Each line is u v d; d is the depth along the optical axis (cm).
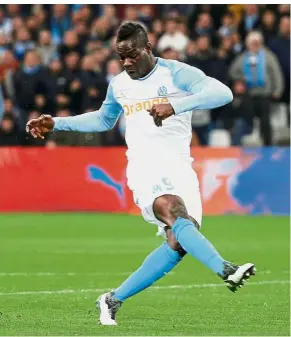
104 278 3616
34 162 6425
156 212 2455
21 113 6631
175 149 2508
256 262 4106
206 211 6303
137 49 2478
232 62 6738
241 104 6619
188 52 6662
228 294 3206
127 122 2550
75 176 6391
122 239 5006
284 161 6297
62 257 4281
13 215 6309
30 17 7438
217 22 7206
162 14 7619
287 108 6862
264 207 6312
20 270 3841
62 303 2983
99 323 2572
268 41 6850
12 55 6844
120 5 7719
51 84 6581
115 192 6362
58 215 6291
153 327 2519
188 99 2395
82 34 7025
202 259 2325
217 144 6656
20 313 2769
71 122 2717
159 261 2508
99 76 6612
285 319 2673
